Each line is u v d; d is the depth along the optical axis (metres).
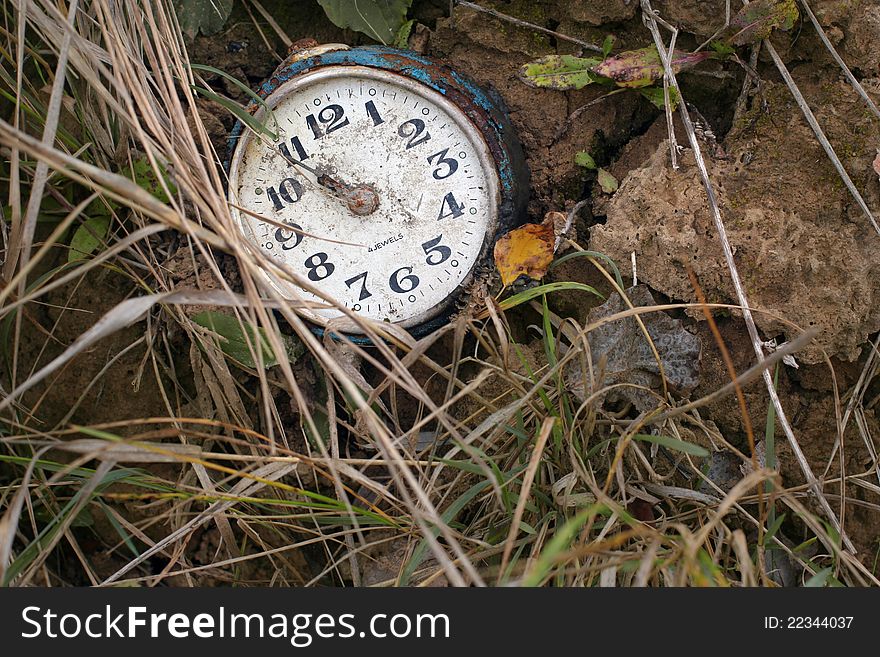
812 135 0.47
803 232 0.47
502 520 0.47
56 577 0.49
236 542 0.50
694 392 0.47
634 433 0.44
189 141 0.45
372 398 0.44
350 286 0.48
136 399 0.50
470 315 0.47
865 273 0.46
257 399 0.50
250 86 0.51
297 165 0.48
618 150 0.50
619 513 0.43
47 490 0.48
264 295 0.48
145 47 0.46
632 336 0.47
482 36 0.50
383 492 0.44
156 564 0.51
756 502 0.47
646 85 0.48
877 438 0.48
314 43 0.49
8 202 0.50
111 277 0.50
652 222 0.47
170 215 0.41
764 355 0.47
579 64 0.49
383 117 0.48
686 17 0.48
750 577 0.40
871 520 0.48
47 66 0.48
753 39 0.47
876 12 0.47
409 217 0.48
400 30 0.50
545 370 0.48
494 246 0.48
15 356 0.48
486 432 0.48
